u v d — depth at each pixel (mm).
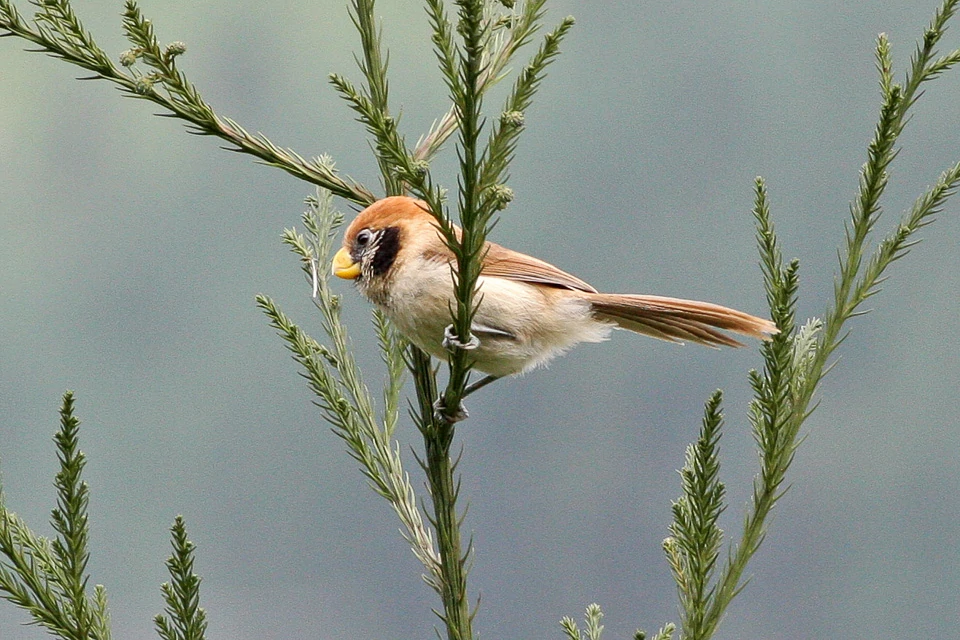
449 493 4125
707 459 3369
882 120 3764
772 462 3650
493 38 4387
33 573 3383
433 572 4105
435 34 3416
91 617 3385
